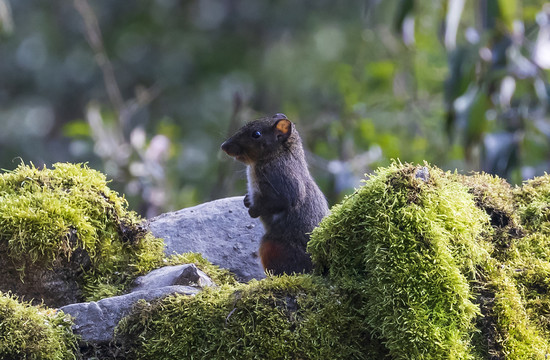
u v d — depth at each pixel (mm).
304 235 9664
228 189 17969
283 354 6973
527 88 14922
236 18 31781
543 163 16766
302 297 7172
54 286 8406
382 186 7336
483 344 7086
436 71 20594
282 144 10102
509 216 8172
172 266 8727
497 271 7406
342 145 18734
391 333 6797
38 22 30797
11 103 29906
